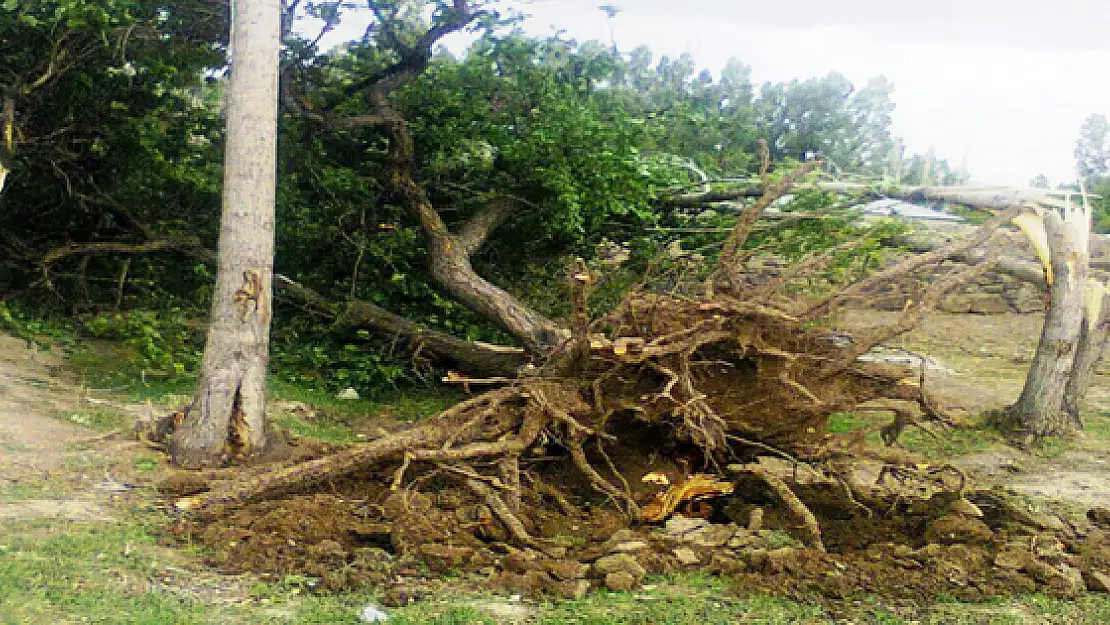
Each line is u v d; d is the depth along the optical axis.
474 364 10.69
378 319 11.24
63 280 11.70
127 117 11.32
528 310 10.30
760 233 11.38
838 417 11.30
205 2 10.70
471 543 5.97
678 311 7.51
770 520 7.09
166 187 11.66
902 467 7.62
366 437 9.04
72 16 9.50
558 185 10.98
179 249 11.49
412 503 6.33
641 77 16.34
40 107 10.99
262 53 7.25
